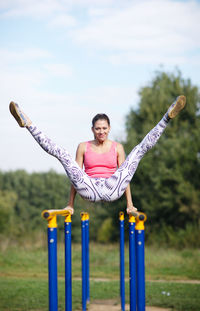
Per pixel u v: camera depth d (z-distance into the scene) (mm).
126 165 3744
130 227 4250
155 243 16266
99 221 19156
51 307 2850
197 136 17156
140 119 19609
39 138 3562
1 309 6039
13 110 3381
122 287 5867
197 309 5871
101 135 3992
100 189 3717
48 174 28500
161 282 8117
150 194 17562
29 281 8508
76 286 7902
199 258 10961
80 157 4121
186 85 19125
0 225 19500
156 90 19797
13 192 29953
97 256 11695
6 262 11031
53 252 2889
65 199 26625
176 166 16922
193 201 16625
